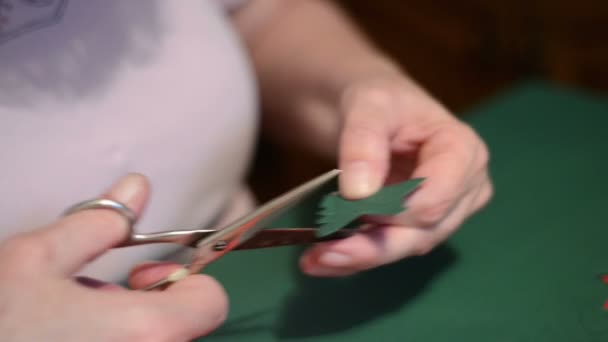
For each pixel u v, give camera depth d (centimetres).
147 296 37
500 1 109
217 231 40
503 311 44
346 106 48
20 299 35
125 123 46
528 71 111
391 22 123
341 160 43
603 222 49
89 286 39
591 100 61
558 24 106
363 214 40
